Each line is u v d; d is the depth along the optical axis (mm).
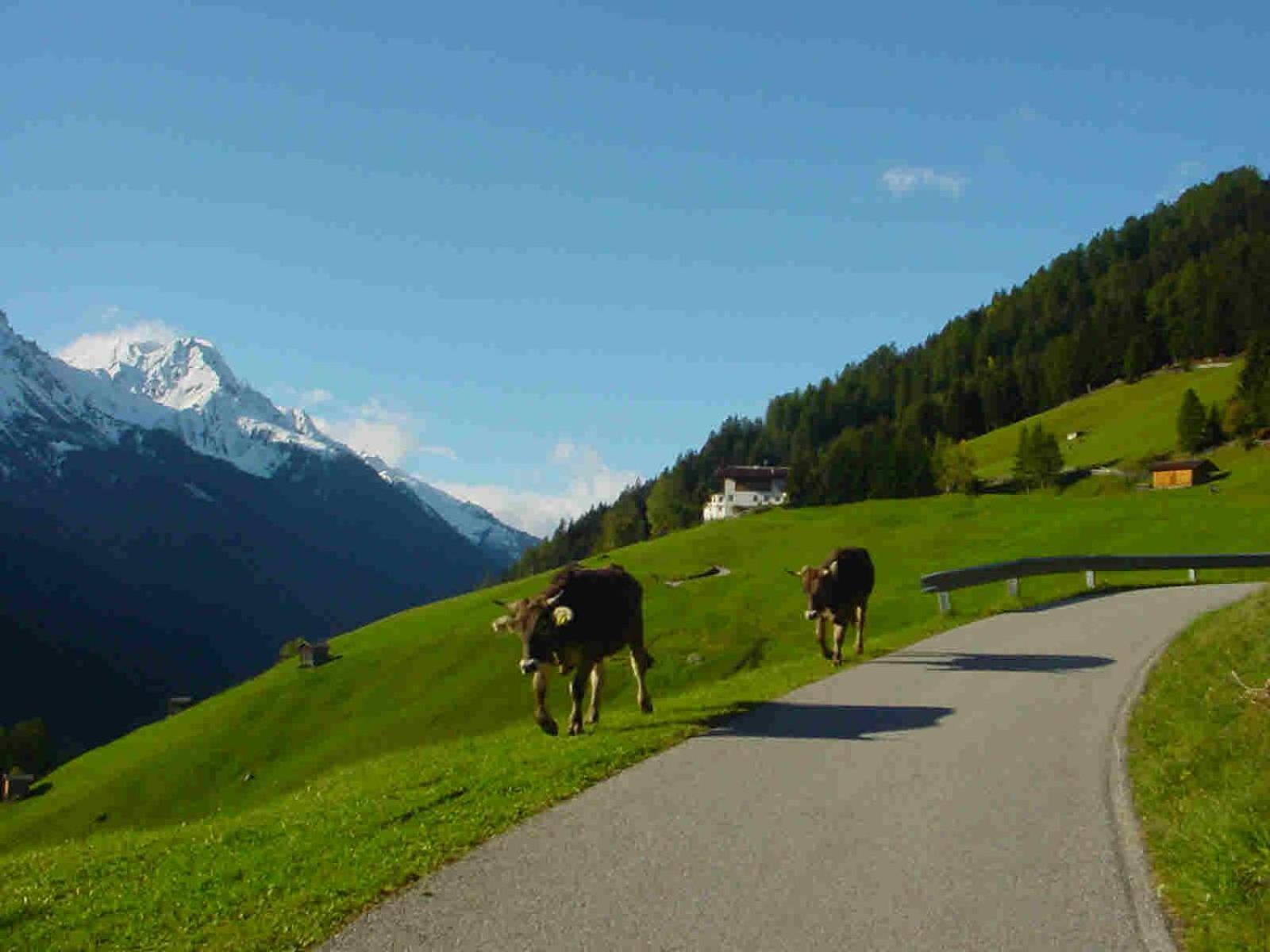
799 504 144625
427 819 11867
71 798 57625
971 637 26469
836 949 7852
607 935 8195
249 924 8828
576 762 14133
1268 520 69188
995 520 85562
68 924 9766
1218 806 10180
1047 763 13273
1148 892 8891
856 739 15125
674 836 10656
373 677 67375
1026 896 8836
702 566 81688
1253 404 128750
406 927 8453
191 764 59156
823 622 24734
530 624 17172
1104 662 21406
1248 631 19953
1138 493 111062
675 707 19328
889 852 9992
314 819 13031
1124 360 188375
